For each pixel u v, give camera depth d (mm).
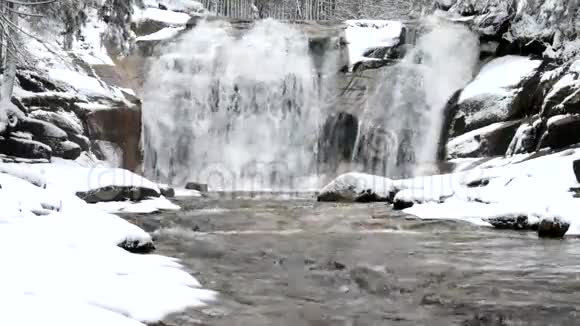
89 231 7914
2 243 6477
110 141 23422
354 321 5230
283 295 6184
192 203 17016
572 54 21875
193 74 28391
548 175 15242
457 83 26703
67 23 21234
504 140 22047
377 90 27875
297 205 16609
